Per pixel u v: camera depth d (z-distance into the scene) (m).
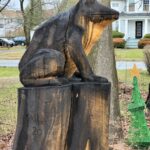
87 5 3.45
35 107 3.33
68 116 3.40
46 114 3.32
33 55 3.44
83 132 3.43
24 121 3.37
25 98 3.35
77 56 3.39
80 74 3.48
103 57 7.59
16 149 3.39
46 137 3.33
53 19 3.53
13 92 13.30
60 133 3.36
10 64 26.66
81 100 3.41
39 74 3.34
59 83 3.37
